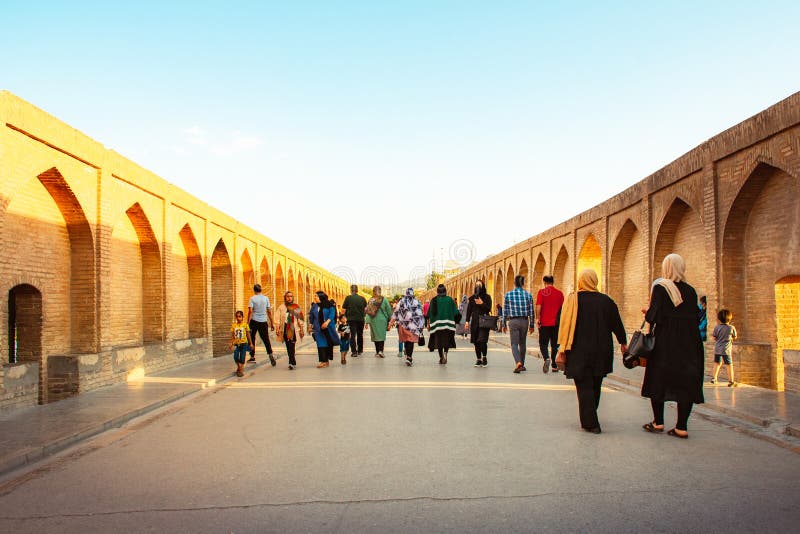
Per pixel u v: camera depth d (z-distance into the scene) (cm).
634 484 448
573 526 367
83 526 382
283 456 540
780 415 687
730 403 769
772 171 960
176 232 1420
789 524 370
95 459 554
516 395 884
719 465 500
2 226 799
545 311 1171
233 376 1209
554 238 2292
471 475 473
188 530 370
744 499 415
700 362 609
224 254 1855
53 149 911
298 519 384
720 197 1070
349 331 1608
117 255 1209
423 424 672
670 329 610
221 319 1859
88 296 1023
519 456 530
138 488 458
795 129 852
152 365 1223
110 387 1010
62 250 1002
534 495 424
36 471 521
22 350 932
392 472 484
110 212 1077
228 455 550
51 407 812
